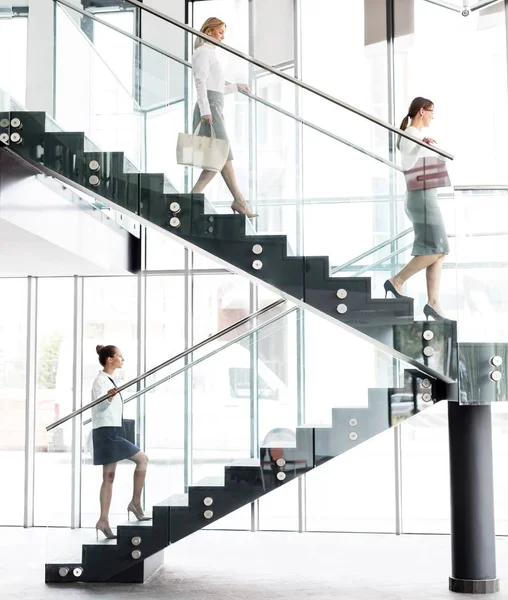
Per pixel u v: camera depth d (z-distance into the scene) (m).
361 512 9.27
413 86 9.00
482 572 6.22
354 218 5.57
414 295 5.57
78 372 9.88
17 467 9.84
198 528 6.46
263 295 9.69
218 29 6.00
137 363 9.82
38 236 6.64
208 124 5.68
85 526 6.59
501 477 9.08
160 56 5.77
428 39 8.98
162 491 6.52
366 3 9.18
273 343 6.51
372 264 5.56
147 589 6.31
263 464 6.44
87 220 8.02
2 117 5.81
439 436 9.23
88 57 5.88
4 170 5.87
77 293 9.91
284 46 9.37
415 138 5.58
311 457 6.41
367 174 5.57
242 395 6.50
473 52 8.81
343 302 5.54
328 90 9.23
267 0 9.45
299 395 6.46
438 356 5.56
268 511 9.37
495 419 9.12
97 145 5.81
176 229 5.66
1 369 9.96
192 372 6.55
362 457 9.30
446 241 5.58
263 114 5.65
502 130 8.67
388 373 6.35
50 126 5.88
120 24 5.88
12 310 9.98
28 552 7.91
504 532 9.02
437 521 9.18
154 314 9.81
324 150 5.58
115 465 6.58
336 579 6.68
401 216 5.57
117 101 5.79
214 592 6.21
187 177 5.68
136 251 9.81
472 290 5.58
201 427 6.52
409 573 6.90
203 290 9.77
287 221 5.60
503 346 5.56
